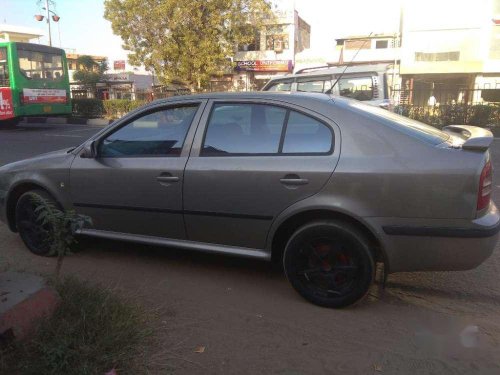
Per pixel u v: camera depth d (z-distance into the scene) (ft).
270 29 115.24
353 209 10.78
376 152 10.80
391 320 10.94
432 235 10.43
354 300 11.12
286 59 119.75
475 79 96.73
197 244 12.85
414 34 98.68
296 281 11.61
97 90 125.39
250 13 97.50
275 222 11.64
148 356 9.11
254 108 12.28
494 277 13.34
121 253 15.23
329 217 11.23
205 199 12.30
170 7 89.61
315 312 11.30
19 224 15.08
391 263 10.91
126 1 91.25
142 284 12.84
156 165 12.86
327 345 9.85
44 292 9.70
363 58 107.76
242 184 11.80
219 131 12.50
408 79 100.78
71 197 14.16
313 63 116.78
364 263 10.87
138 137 13.53
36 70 61.72
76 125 75.82
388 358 9.40
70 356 8.54
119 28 94.58
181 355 9.32
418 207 10.40
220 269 13.93
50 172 14.39
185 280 13.17
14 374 8.16
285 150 11.66
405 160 10.54
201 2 91.50
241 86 123.34
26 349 8.68
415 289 12.57
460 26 95.35
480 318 11.06
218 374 8.77
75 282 11.26
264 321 10.83
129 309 10.32
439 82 97.66
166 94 92.68
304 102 11.80
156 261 14.56
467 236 10.24
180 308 11.41
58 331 9.13
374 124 11.07
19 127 69.92
